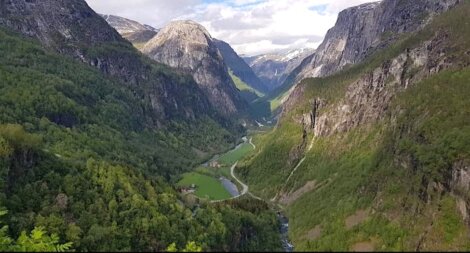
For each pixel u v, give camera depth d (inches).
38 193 7485.2
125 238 7121.1
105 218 7431.1
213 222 7741.1
